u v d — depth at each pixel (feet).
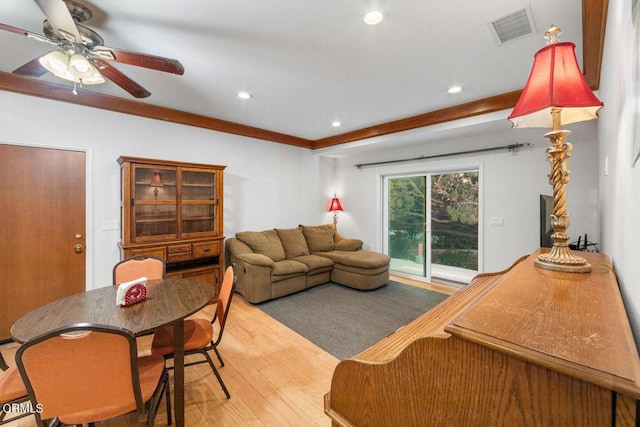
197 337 6.17
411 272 16.02
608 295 2.39
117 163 10.77
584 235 10.16
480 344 1.79
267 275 11.97
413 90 9.48
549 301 2.27
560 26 5.99
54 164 9.54
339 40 6.59
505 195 12.27
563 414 1.54
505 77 8.50
